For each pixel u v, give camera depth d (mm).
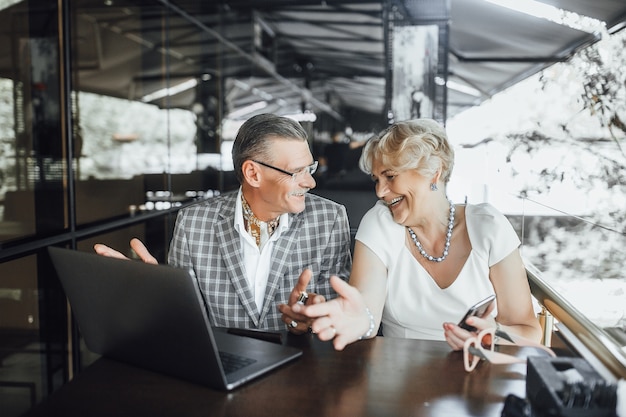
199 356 1076
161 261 4730
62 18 2951
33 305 2652
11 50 2539
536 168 3771
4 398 2422
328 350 1327
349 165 15711
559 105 3885
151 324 1096
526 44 7230
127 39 3986
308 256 1877
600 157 3352
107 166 3602
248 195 1814
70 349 2982
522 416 926
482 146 4449
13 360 2502
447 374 1184
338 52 12445
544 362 1039
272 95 11109
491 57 8656
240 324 1827
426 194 1724
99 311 1189
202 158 6215
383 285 1790
